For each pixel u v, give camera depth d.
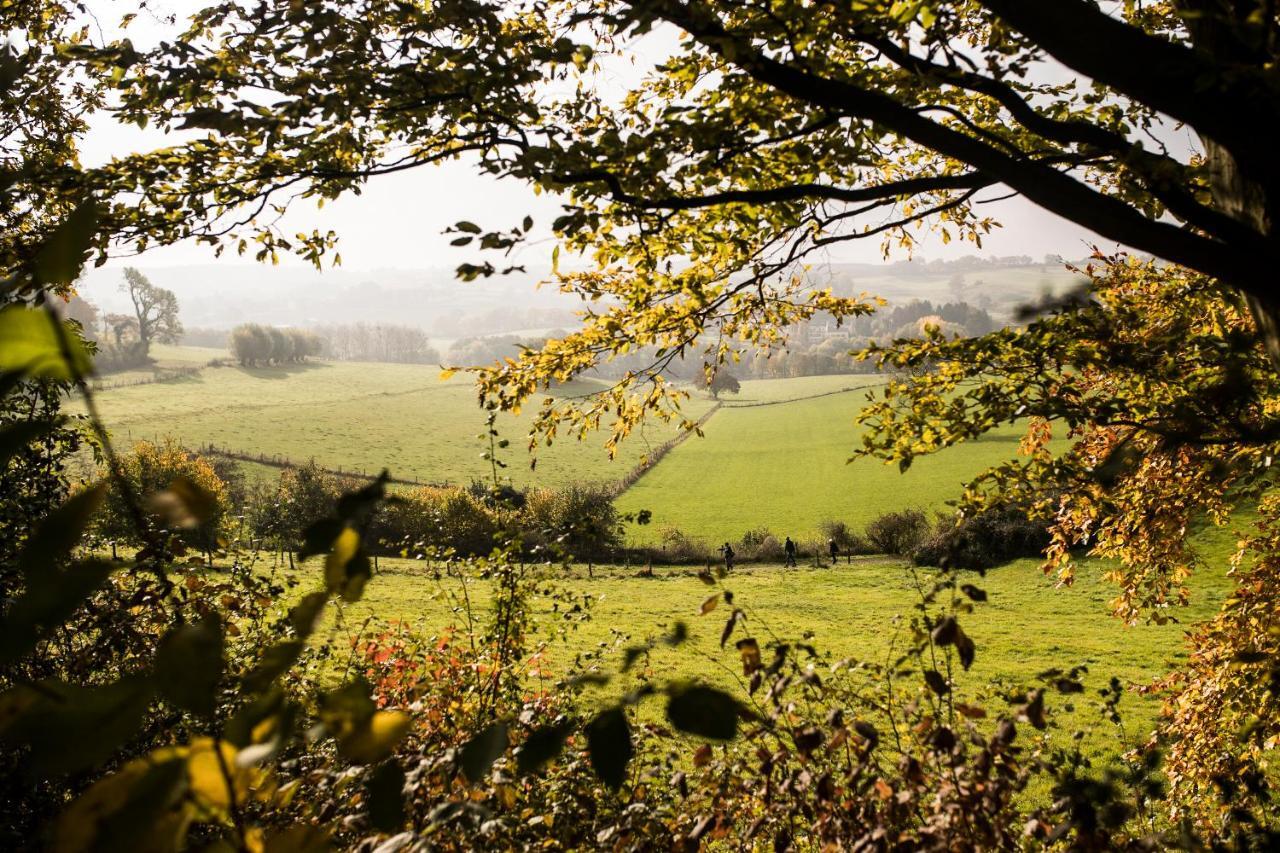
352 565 0.67
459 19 3.90
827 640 24.69
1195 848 2.20
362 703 0.71
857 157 4.32
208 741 0.60
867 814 2.98
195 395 104.75
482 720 4.35
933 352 5.53
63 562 0.50
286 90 4.22
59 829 0.51
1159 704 17.59
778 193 3.72
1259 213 3.02
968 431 5.27
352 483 54.22
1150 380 4.96
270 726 0.62
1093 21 2.50
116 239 4.48
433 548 5.95
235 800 0.61
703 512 62.53
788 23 3.42
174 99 4.22
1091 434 6.73
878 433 5.76
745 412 103.62
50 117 5.97
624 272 6.03
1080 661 23.16
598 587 37.22
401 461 78.44
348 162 4.75
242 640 5.32
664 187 3.80
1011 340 5.23
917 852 2.65
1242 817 2.98
